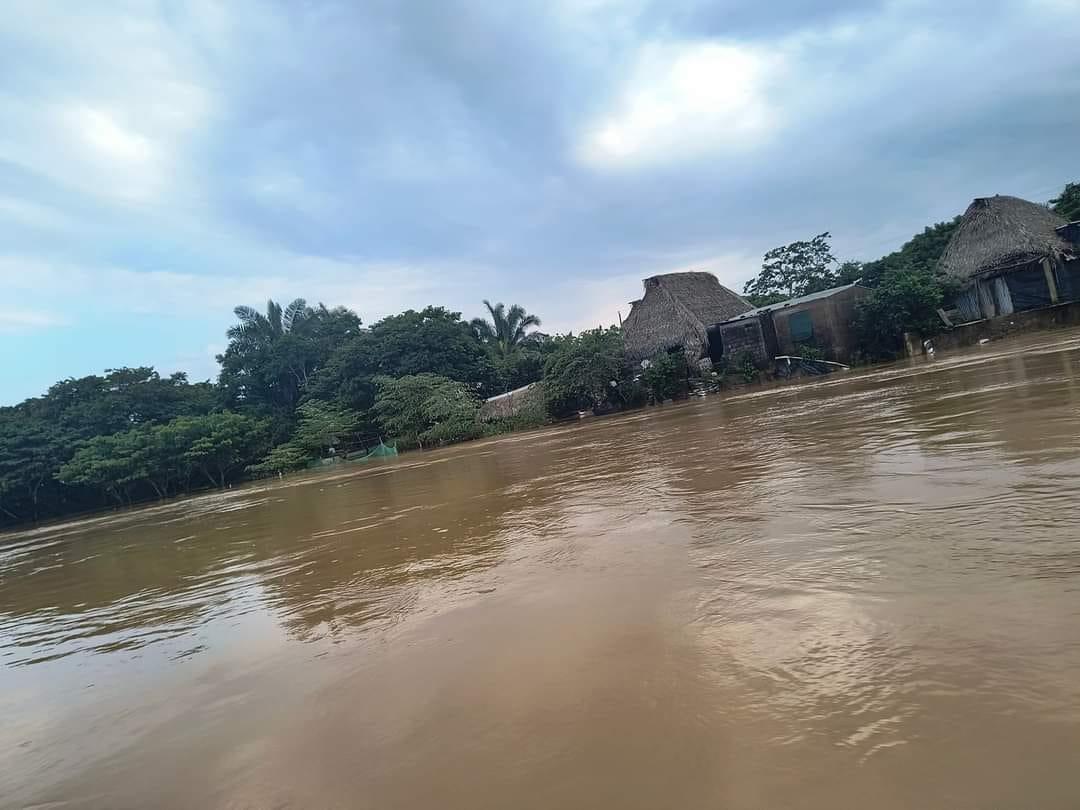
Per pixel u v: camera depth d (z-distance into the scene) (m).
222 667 3.49
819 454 6.01
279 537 8.10
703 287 34.12
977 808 1.43
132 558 9.20
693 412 16.62
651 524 4.60
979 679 1.88
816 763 1.67
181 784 2.28
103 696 3.45
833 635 2.34
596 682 2.37
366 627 3.63
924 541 3.05
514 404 33.69
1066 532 2.79
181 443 35.59
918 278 25.52
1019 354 13.70
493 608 3.46
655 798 1.67
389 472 17.22
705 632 2.60
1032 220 26.88
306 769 2.20
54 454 37.06
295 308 49.84
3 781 2.63
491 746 2.09
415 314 43.03
